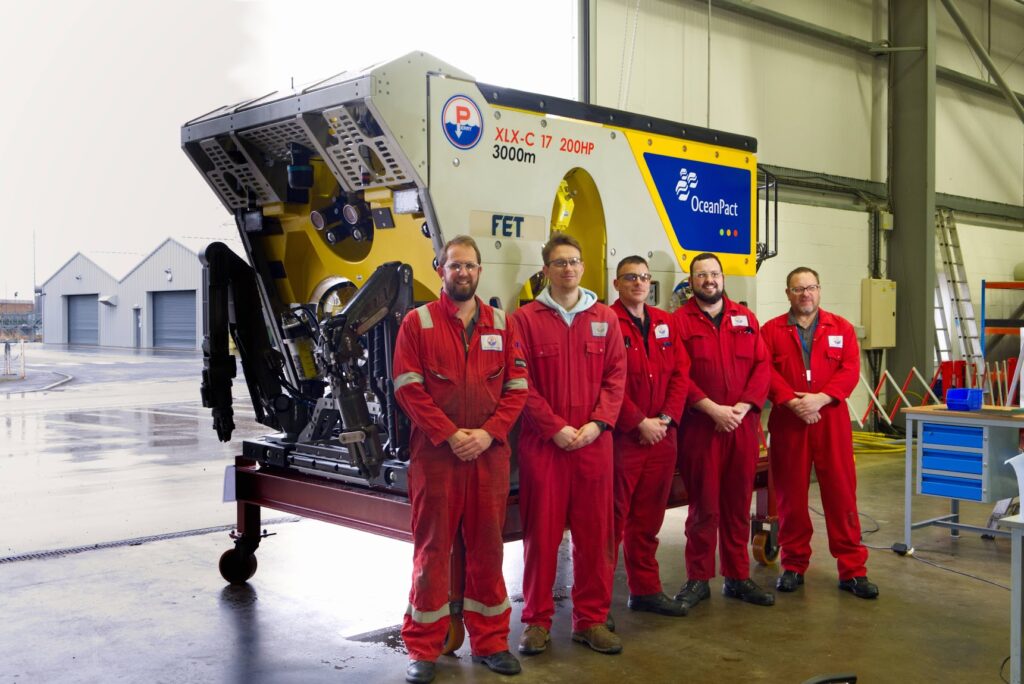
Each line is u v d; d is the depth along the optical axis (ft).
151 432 33.06
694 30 26.25
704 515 13.28
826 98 31.12
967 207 38.81
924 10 32.22
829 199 31.35
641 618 12.74
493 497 10.72
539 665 10.96
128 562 15.78
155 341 109.09
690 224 15.20
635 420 12.26
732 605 13.33
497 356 10.75
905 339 33.14
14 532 17.90
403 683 10.43
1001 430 15.16
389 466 11.91
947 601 13.50
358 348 11.45
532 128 12.46
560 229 13.87
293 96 11.72
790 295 14.06
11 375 61.77
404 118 10.84
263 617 12.84
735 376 13.05
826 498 13.88
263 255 14.20
